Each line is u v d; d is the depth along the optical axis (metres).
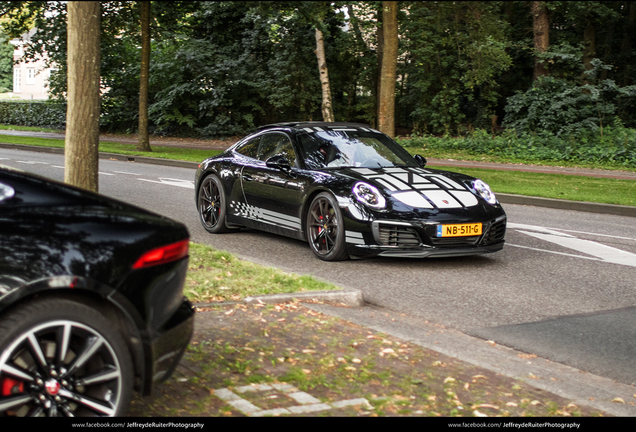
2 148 24.44
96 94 5.00
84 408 2.59
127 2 21.42
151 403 3.09
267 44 31.97
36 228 2.51
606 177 16.59
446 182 7.20
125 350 2.63
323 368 3.70
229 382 3.39
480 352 4.32
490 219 6.81
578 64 26.75
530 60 32.78
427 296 5.79
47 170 15.73
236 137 32.75
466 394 3.48
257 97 33.00
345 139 7.85
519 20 32.66
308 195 7.15
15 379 2.45
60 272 2.47
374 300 5.59
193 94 31.89
